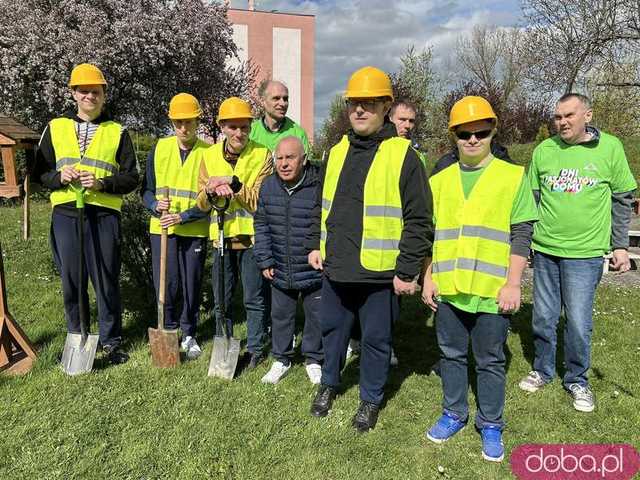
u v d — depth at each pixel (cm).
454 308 298
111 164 387
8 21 1345
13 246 750
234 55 1934
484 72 3244
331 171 312
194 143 423
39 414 326
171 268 416
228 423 324
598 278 344
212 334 474
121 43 1339
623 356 436
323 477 280
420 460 297
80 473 276
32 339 440
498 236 280
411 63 2400
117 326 409
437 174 302
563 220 340
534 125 2364
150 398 349
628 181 331
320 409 338
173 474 279
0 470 276
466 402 319
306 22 3441
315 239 331
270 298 425
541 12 1249
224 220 396
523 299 608
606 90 1738
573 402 356
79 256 370
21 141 612
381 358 319
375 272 296
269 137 438
